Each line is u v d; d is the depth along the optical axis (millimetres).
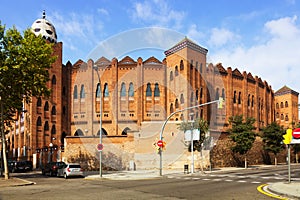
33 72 24656
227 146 42031
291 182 19141
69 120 50781
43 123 48438
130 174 29047
